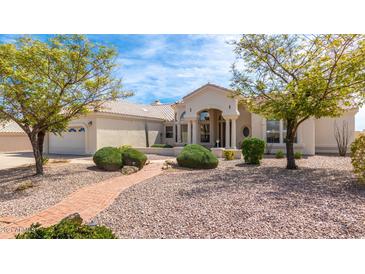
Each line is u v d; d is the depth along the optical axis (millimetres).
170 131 31828
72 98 12156
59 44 11094
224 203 6898
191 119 23922
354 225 5109
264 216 5785
